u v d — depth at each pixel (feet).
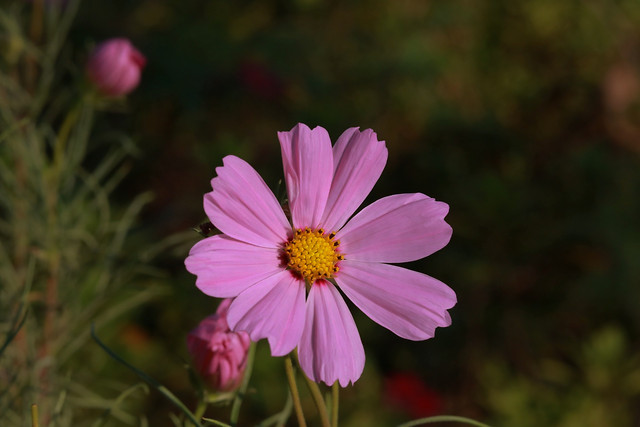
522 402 3.03
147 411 2.71
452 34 3.89
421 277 1.43
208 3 3.71
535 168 3.60
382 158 1.47
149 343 2.83
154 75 3.33
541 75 3.90
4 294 1.94
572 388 3.10
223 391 1.50
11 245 2.06
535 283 3.32
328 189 1.46
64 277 2.01
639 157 3.68
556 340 3.25
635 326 3.26
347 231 1.46
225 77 3.41
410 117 3.62
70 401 1.86
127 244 2.69
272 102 3.45
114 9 3.50
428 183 3.43
